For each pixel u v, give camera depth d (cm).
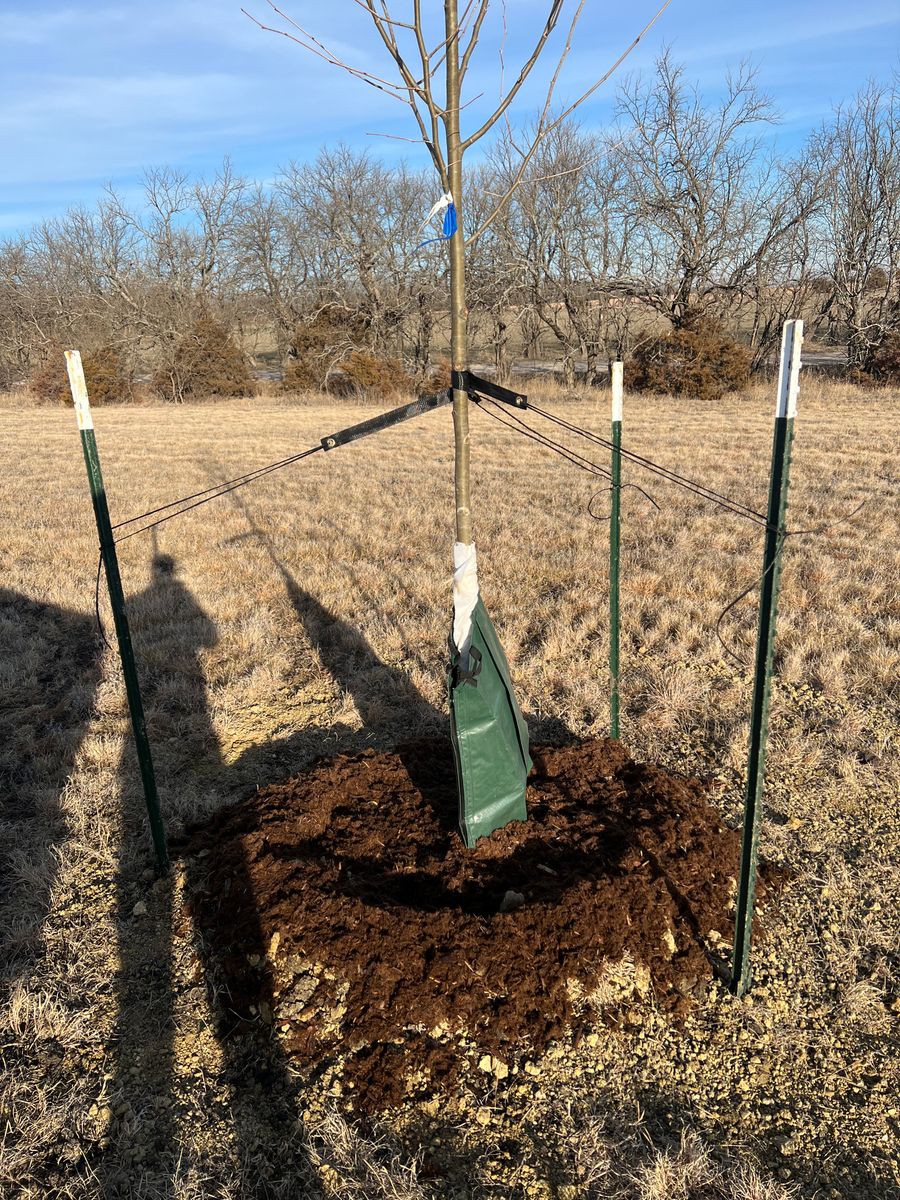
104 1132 269
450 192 300
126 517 1174
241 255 4138
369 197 3475
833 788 455
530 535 1014
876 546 911
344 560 918
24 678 624
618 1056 293
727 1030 304
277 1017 302
